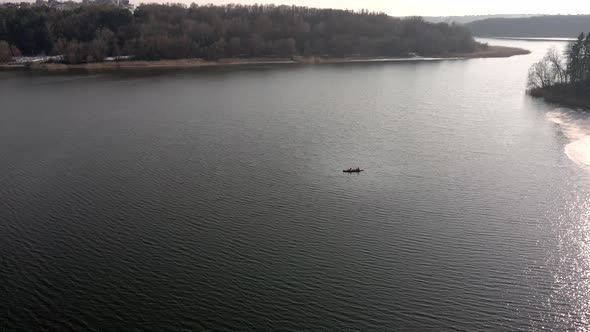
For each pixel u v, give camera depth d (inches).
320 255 1857.8
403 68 7003.0
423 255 1861.5
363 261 1822.1
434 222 2092.8
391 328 1509.6
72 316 1546.5
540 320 1545.3
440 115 3863.2
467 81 5674.2
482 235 1993.1
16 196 2311.8
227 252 1873.8
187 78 5812.0
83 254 1859.0
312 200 2284.7
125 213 2161.7
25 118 3715.6
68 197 2308.1
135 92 4830.2
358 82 5575.8
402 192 2368.4
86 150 2950.3
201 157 2832.2
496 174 2591.0
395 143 3102.9
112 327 1502.2
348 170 2600.9
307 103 4303.6
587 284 1702.8
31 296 1632.6
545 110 4057.6
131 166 2689.5
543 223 2085.4
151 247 1905.8
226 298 1626.5
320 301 1617.9
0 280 1707.7
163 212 2171.5
